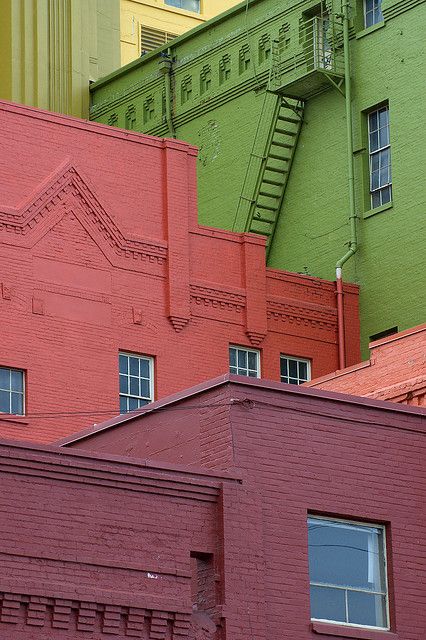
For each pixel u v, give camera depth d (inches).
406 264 3484.3
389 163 3577.8
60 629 1852.9
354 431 2166.6
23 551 1854.1
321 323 3553.2
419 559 2156.7
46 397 3125.0
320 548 2108.8
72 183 3262.8
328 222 3661.4
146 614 1913.1
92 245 3267.7
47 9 4151.1
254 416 2101.4
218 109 3912.4
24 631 1828.2
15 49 4062.5
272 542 2049.7
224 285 3440.0
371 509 2143.2
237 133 3853.3
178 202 3400.6
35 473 1892.2
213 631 1963.6
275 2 3811.5
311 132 3745.1
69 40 4180.6
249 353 3462.1
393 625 2110.0
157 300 3331.7
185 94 4003.4
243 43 3873.0
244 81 3850.9
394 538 2148.1
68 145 3280.0
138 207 3351.4
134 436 2246.6
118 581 1909.4
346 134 3634.4
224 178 3870.6
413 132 3523.6
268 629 2006.6
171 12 4667.8
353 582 2113.7
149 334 3297.2
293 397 2135.8
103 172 3314.5
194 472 2017.7
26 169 3218.5
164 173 3403.1
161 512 1973.4
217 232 3469.5
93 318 3228.3
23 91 4050.2
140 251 3329.2
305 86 3686.0
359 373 2610.7
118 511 1939.0
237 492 2032.5
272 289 3516.2
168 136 4013.3
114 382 3216.0
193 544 1984.5
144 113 4079.7
